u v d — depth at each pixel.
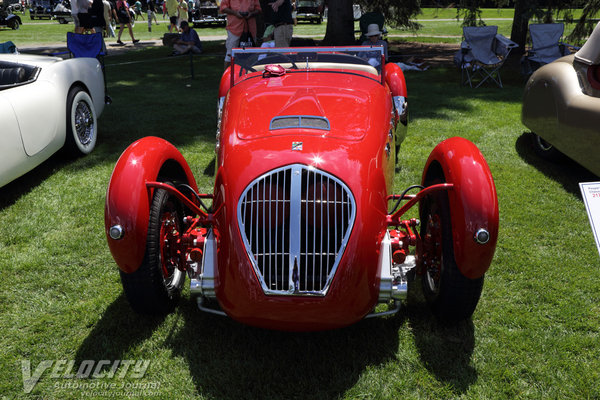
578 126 4.52
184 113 7.58
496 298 3.17
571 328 2.89
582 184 2.30
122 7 18.47
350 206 2.45
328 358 2.66
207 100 8.53
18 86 4.46
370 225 2.48
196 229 2.73
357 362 2.62
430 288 2.95
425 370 2.56
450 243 2.61
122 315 3.01
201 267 2.57
